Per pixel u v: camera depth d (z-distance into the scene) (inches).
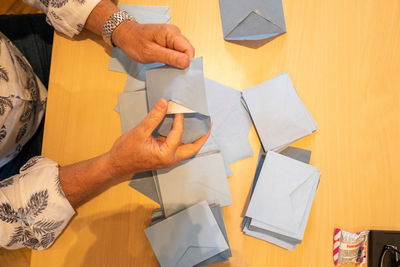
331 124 31.3
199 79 28.0
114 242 30.2
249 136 31.3
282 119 30.8
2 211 28.5
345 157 31.0
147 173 30.8
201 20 32.3
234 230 30.3
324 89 31.6
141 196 30.6
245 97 31.0
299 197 29.9
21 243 29.6
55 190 28.8
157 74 28.5
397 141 31.0
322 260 30.1
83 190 29.3
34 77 36.4
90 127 31.2
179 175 30.2
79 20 30.7
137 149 27.3
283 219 29.5
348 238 30.0
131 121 30.8
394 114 31.2
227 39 31.8
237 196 30.6
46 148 31.0
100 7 30.3
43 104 37.7
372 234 30.1
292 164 30.3
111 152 28.5
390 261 29.8
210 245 29.3
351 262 30.3
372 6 32.0
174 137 27.2
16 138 35.1
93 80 31.6
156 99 28.3
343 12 32.0
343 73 31.7
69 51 32.0
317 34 32.0
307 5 32.1
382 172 30.8
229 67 31.9
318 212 30.6
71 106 31.4
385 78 31.5
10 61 32.4
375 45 31.7
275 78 31.3
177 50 29.1
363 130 31.2
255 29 31.5
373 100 31.4
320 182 30.8
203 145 30.6
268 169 30.2
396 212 30.5
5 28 41.3
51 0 30.3
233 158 30.9
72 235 30.3
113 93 31.6
